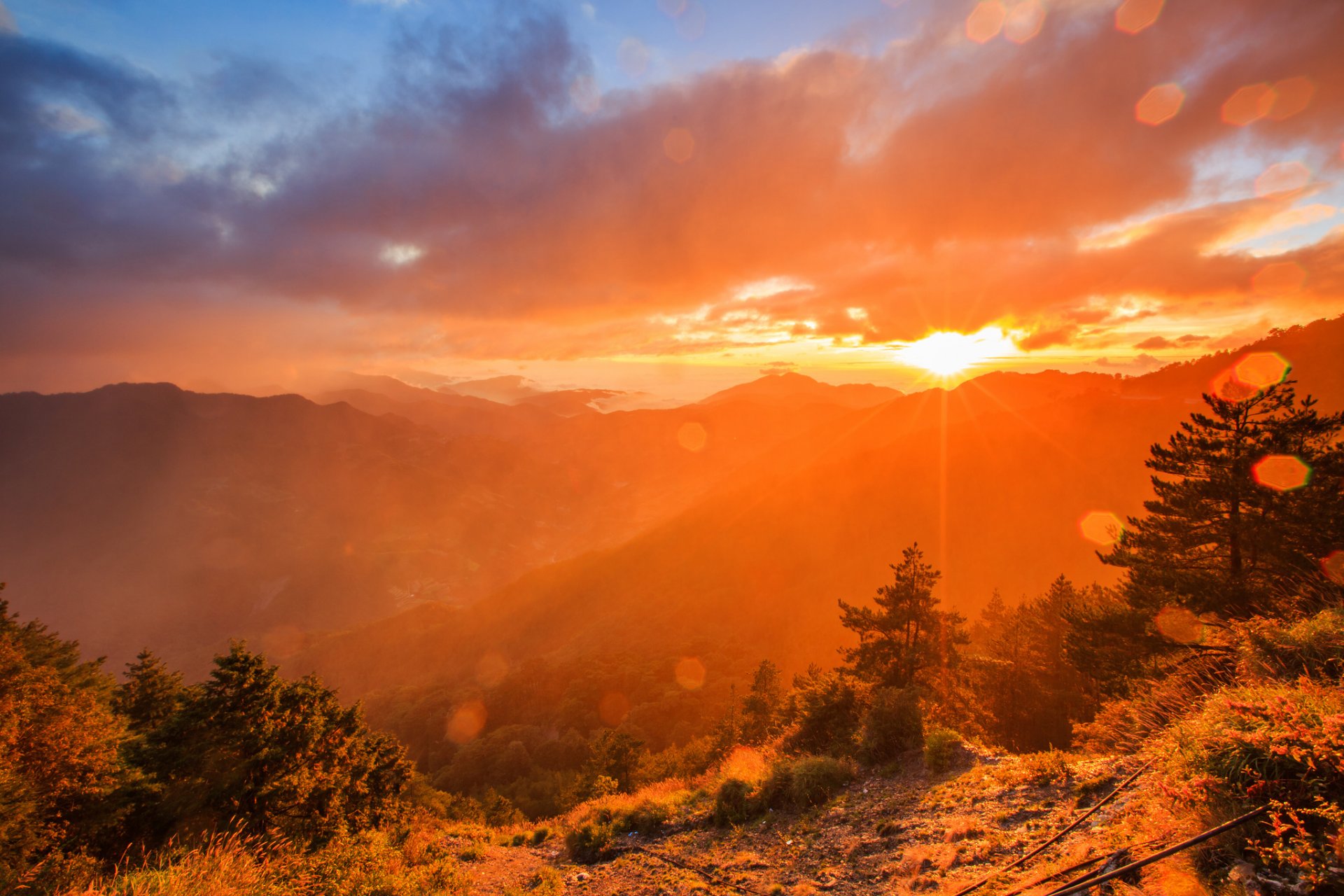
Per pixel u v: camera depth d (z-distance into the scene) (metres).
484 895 9.76
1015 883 5.27
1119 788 6.35
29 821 12.27
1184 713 6.54
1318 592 8.31
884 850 7.85
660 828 11.76
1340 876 3.15
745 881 8.34
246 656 18.17
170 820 15.56
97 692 26.62
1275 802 3.62
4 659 16.52
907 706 13.35
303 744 17.88
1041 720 28.58
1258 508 15.09
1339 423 14.45
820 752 14.70
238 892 6.39
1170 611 16.00
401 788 23.91
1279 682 5.57
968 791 8.70
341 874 8.05
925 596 22.42
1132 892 4.04
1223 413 15.91
